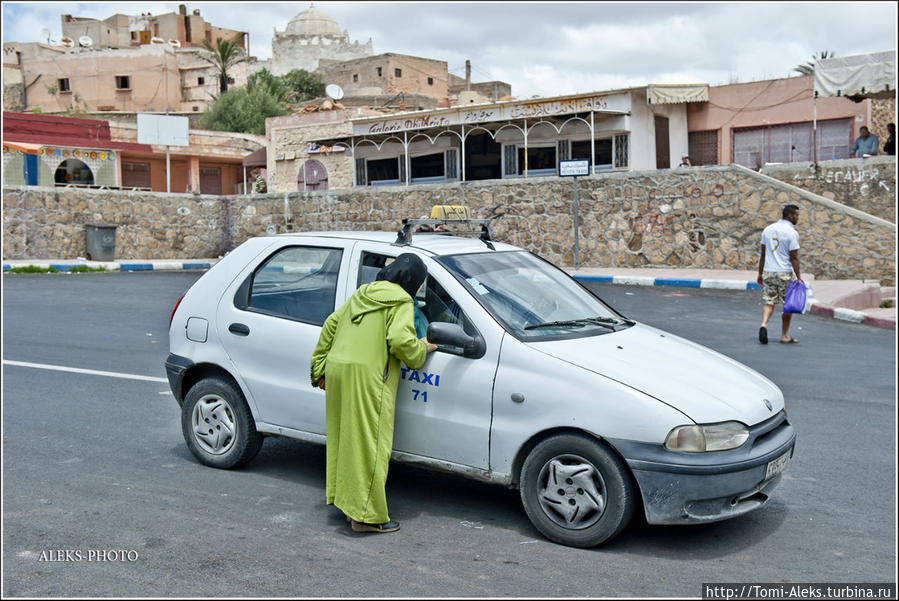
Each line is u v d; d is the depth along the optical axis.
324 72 56.47
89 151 36.22
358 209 24.70
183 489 5.36
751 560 4.25
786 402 7.84
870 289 15.55
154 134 30.94
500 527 4.69
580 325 5.04
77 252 24.77
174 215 26.58
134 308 14.45
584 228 20.66
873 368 9.40
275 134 37.06
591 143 25.44
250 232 27.06
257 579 4.00
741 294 15.88
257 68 77.25
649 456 4.12
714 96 26.11
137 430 6.84
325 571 4.09
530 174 26.72
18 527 4.68
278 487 5.43
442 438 4.71
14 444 6.40
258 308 5.57
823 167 18.88
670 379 4.42
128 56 63.62
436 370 4.73
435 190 23.09
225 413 5.73
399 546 4.41
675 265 19.47
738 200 18.50
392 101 46.91
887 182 18.08
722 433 4.20
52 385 8.51
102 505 5.05
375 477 4.50
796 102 24.86
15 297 15.68
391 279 4.62
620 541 4.48
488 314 4.73
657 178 19.53
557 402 4.34
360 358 4.47
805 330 12.10
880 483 5.51
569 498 4.36
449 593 3.84
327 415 4.64
